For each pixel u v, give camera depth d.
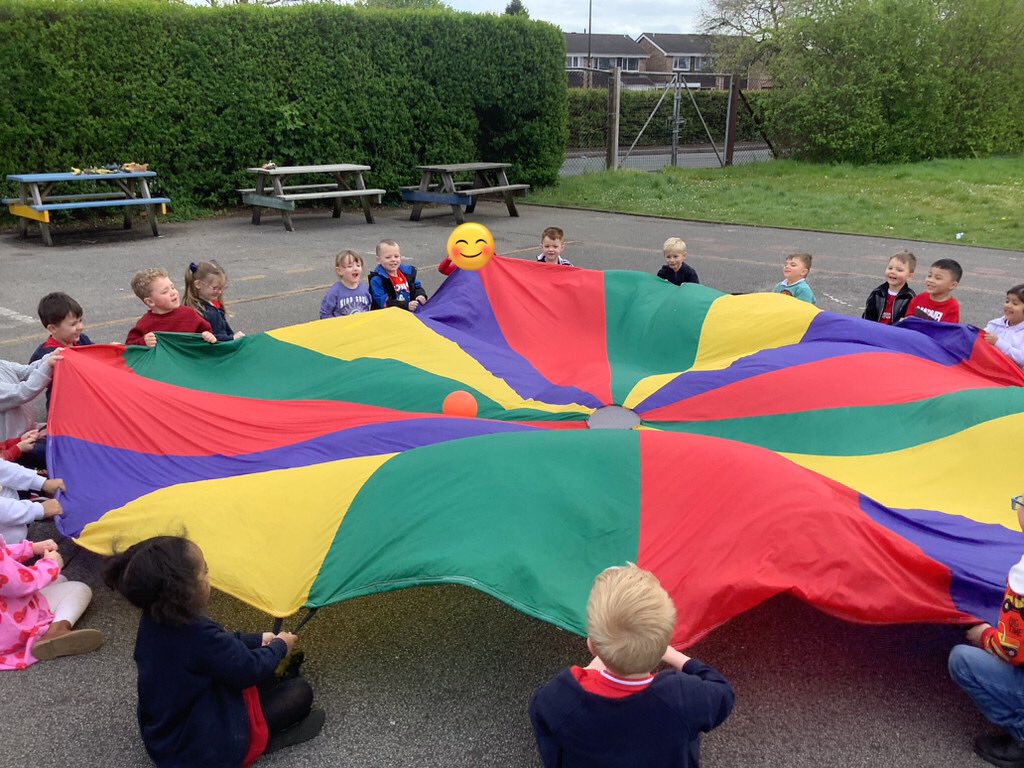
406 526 2.77
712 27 35.34
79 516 3.19
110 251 10.48
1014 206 14.18
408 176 15.43
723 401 4.36
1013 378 4.34
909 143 19.73
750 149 25.61
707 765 2.47
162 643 2.24
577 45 70.00
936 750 2.53
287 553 2.84
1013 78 20.52
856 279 9.43
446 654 3.00
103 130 11.95
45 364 3.78
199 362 4.54
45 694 2.79
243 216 13.79
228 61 12.93
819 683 2.85
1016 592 2.32
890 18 18.91
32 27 11.06
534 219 13.90
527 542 2.64
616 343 5.43
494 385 4.72
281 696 2.51
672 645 2.39
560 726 1.96
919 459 3.67
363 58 14.18
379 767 2.47
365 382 4.52
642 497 2.85
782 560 2.58
